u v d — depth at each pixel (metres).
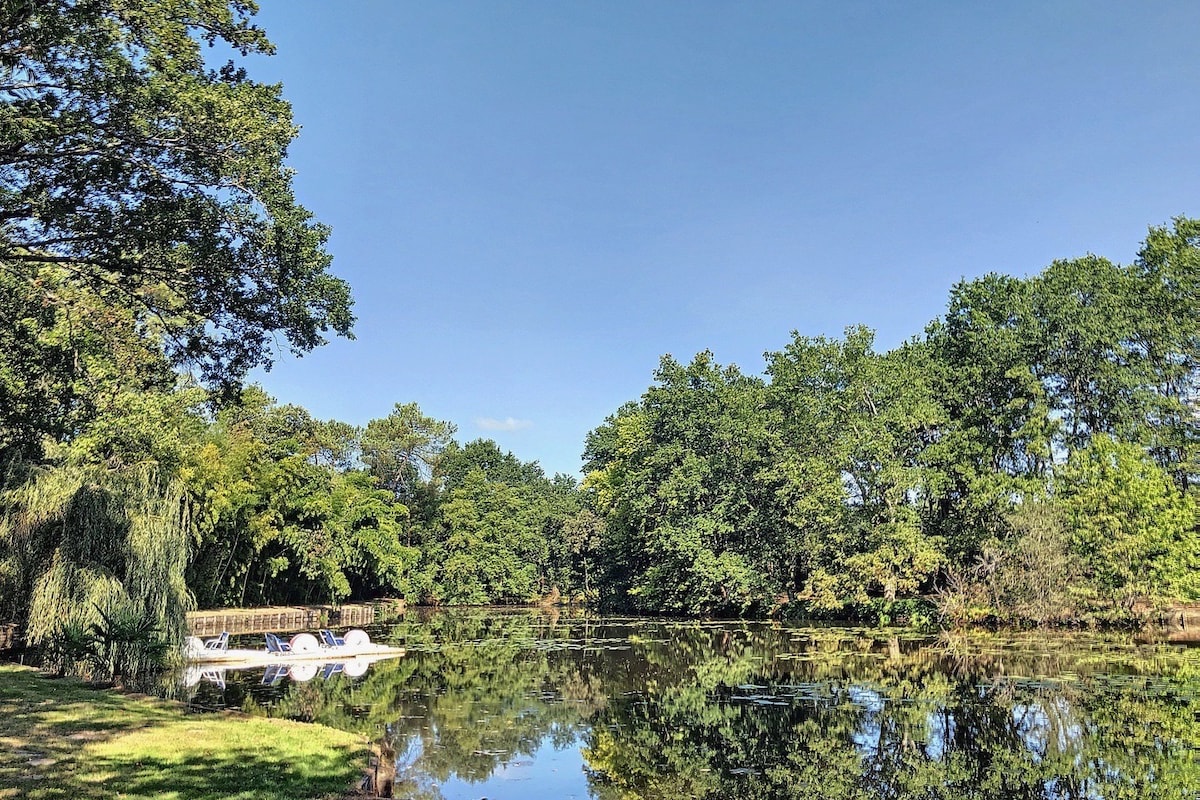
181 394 23.69
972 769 12.48
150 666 18.72
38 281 14.67
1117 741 13.75
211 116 10.70
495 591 67.00
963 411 37.84
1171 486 29.14
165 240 11.47
